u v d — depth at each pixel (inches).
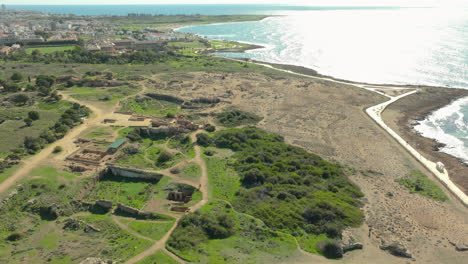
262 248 2982.3
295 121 6363.2
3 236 3102.9
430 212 3740.2
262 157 4655.5
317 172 4352.9
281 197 3730.3
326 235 3213.6
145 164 4520.2
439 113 6791.3
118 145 4845.0
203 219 3275.1
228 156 4776.1
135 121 5866.1
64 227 3277.6
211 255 2827.3
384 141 5570.9
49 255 2837.1
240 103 7209.6
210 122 6161.4
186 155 4785.9
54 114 6023.6
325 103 7303.2
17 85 7332.7
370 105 7214.6
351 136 5748.0
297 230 3248.0
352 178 4461.1
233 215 3430.1
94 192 3966.5
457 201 3971.5
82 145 4916.3
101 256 2817.4
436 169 4697.3
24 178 3954.2
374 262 2935.5
